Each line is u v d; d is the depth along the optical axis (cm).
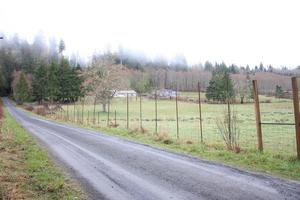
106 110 7412
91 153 1664
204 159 1386
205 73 17575
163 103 8838
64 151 1752
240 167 1191
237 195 851
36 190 980
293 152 1586
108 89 6994
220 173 1107
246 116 4838
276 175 1050
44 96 11525
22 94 12131
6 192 917
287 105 7012
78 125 3828
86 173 1197
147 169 1224
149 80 13712
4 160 1366
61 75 10900
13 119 4978
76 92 10806
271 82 14288
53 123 4244
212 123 3894
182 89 13438
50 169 1260
